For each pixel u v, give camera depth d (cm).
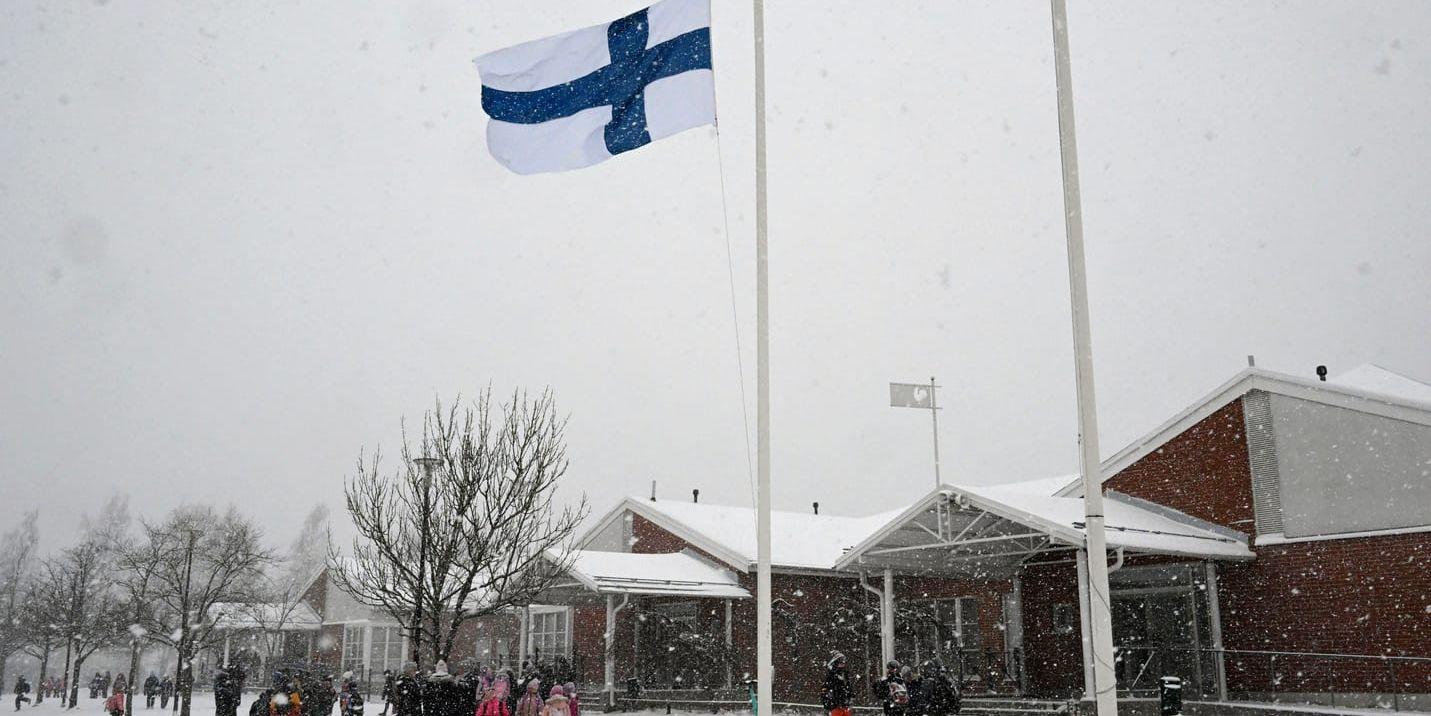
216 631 4462
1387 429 2066
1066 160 970
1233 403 2334
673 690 3016
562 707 1689
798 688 2969
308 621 5022
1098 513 895
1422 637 1955
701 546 3269
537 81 1275
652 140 1234
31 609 4441
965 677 2838
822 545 3284
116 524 8894
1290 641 2142
